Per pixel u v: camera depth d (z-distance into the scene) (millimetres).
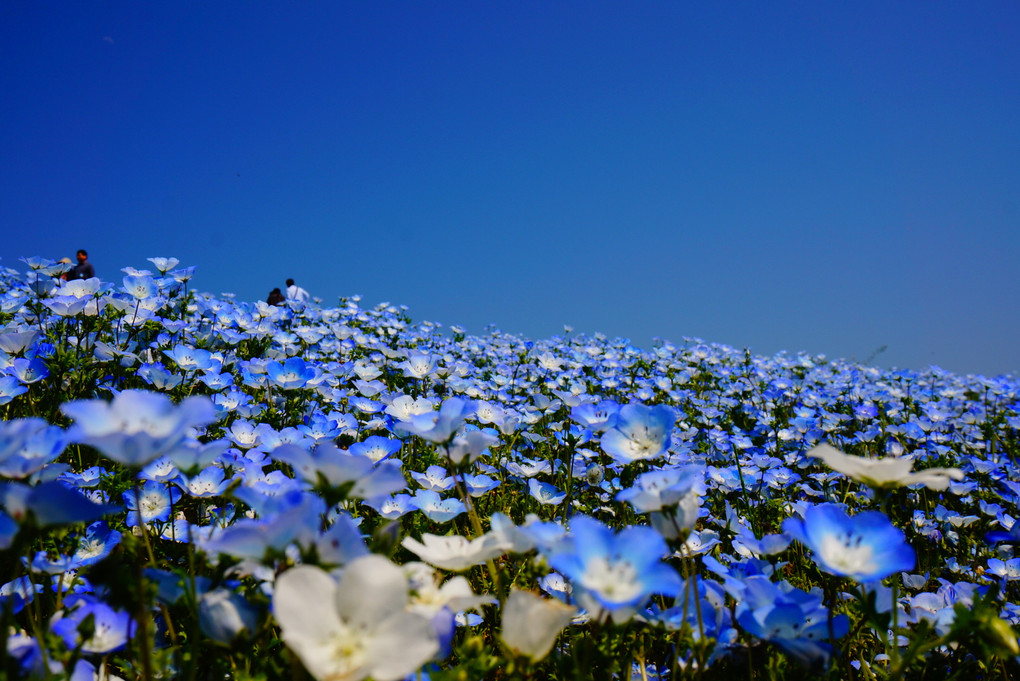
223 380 5219
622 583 1673
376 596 1397
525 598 1677
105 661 2133
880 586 2371
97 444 1541
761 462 5340
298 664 1555
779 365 14539
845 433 8109
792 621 1932
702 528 4176
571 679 2156
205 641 1955
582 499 4773
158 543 2898
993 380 10703
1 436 1663
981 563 4539
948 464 6555
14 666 1595
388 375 7758
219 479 2879
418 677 1694
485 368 10242
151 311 6254
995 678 2697
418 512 3656
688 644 2082
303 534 1621
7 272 9547
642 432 2688
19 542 1642
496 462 5289
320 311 12062
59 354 4660
